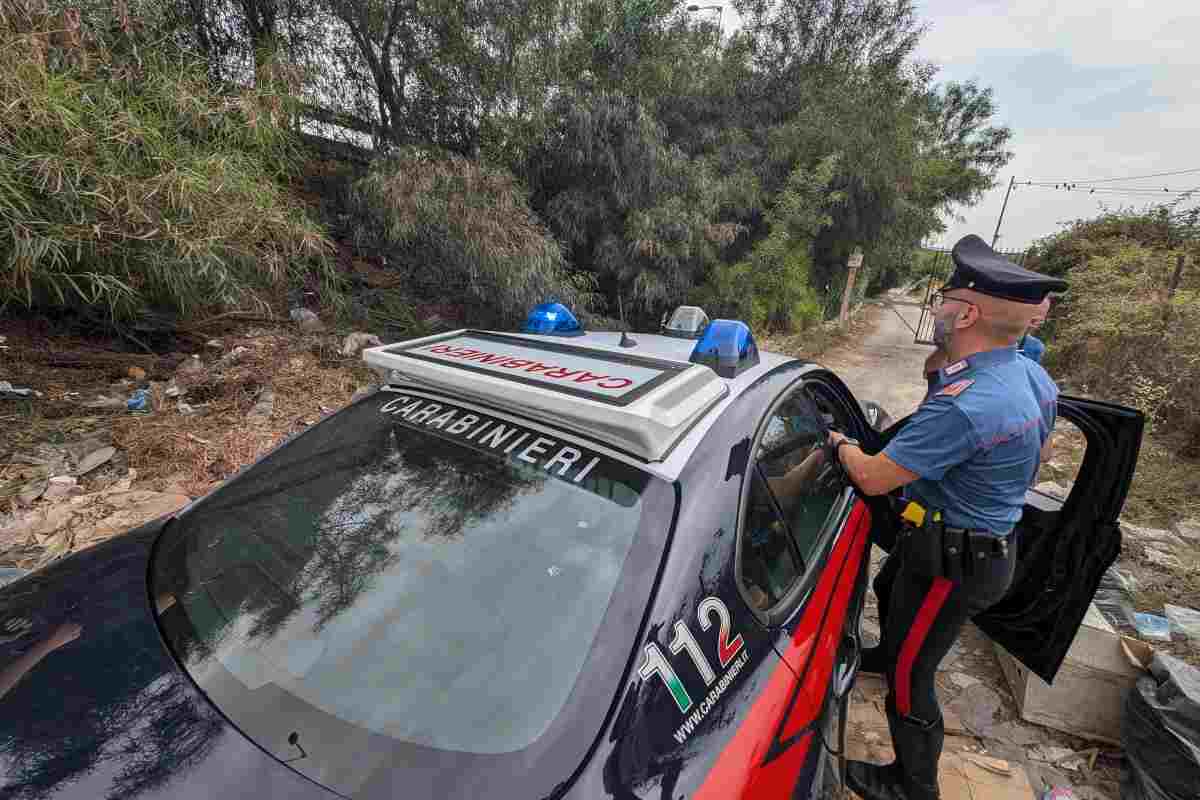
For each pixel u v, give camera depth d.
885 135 11.31
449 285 6.68
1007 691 2.40
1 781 0.87
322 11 5.50
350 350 5.18
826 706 1.36
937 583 1.64
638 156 7.16
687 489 1.18
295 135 5.26
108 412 3.90
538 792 0.83
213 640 1.10
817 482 1.82
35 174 3.22
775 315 11.39
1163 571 3.23
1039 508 2.13
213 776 0.86
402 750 0.88
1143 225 11.15
